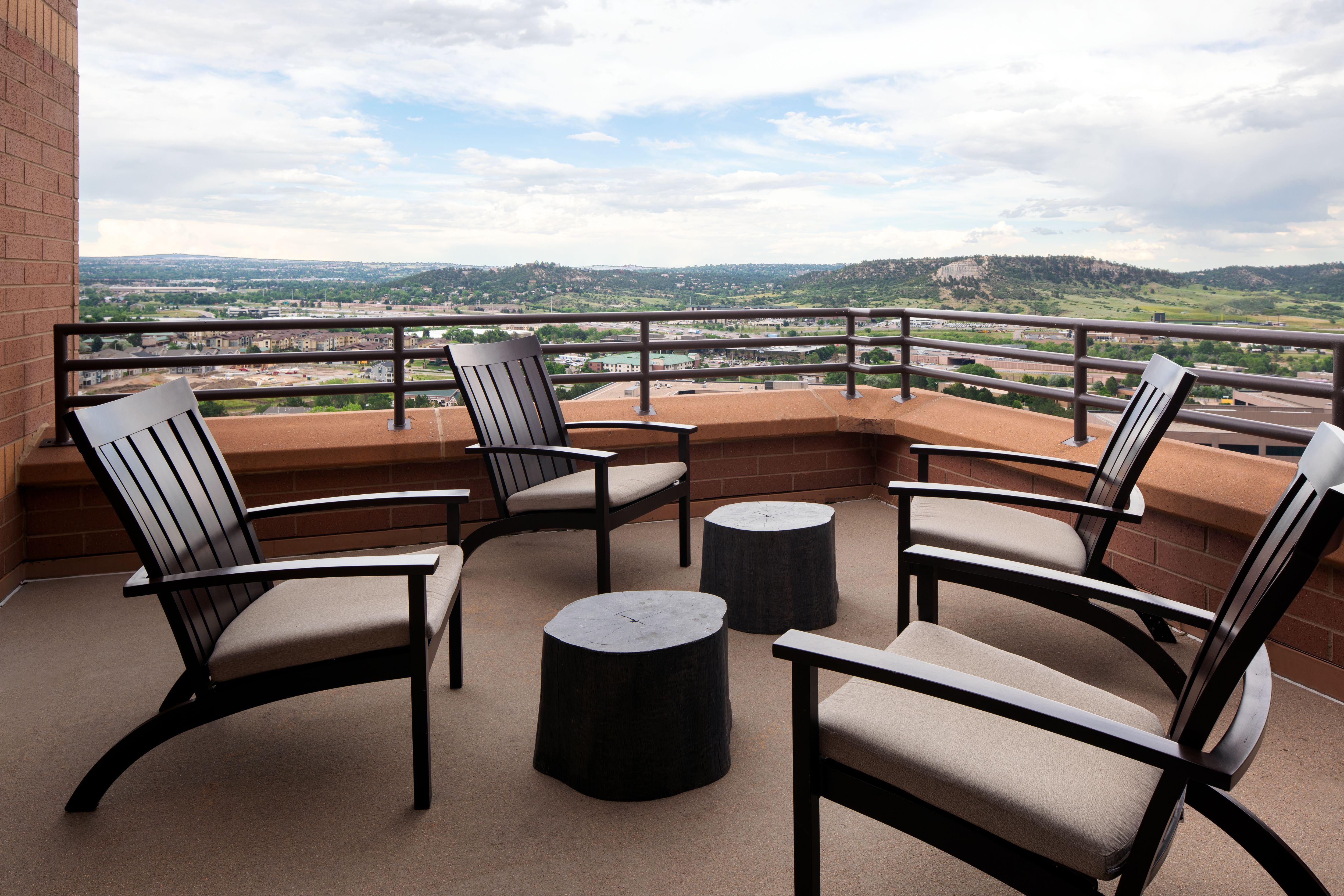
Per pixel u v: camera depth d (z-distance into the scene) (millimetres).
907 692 1512
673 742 1993
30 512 3713
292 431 4121
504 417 3689
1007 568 1709
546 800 1995
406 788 2051
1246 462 2943
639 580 3707
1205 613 1513
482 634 3082
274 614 2062
